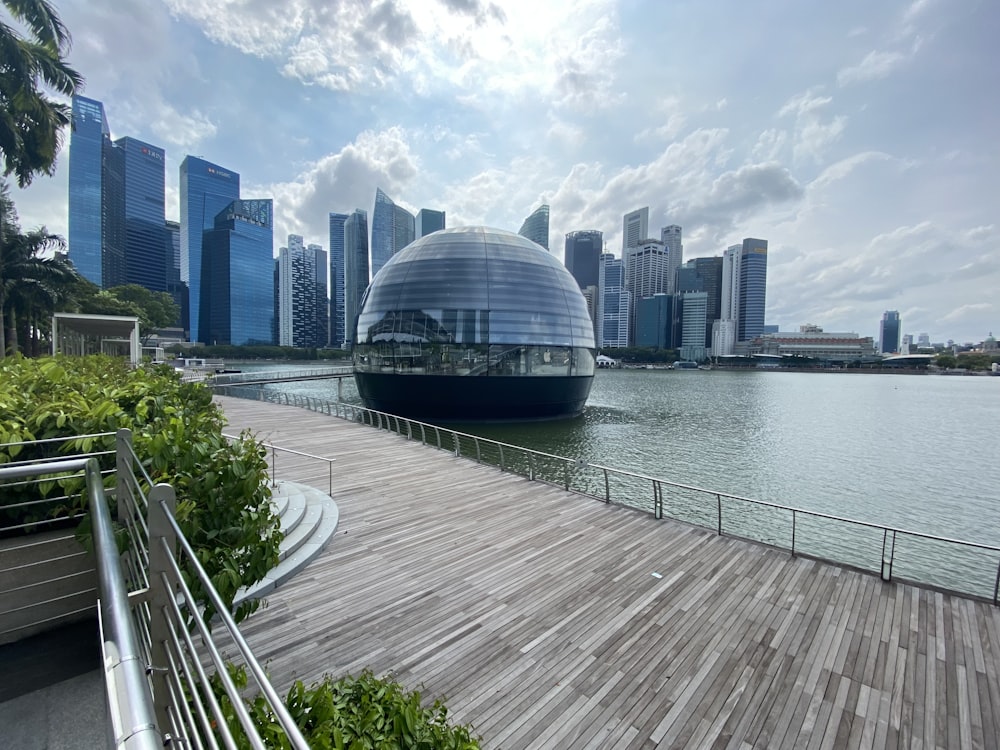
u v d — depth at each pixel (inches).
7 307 1406.3
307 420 1007.0
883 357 7770.7
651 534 409.7
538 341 1611.7
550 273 1750.7
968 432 1464.1
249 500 168.9
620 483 845.8
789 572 342.3
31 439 176.7
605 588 316.5
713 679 232.1
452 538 394.9
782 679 233.3
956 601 304.8
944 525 668.7
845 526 655.1
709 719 207.2
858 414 1913.1
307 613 277.7
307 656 238.8
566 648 252.2
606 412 1862.7
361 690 131.5
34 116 720.3
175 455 159.5
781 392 3132.4
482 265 1642.5
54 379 267.3
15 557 158.4
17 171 758.5
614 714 207.9
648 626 274.2
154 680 95.8
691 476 897.5
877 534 626.8
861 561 546.6
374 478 574.9
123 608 69.7
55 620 165.9
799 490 821.9
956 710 216.4
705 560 360.5
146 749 46.0
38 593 162.1
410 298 1632.6
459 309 1574.8
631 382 3924.7
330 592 302.8
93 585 173.2
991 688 230.5
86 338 1483.8
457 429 1413.6
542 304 1649.9
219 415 292.8
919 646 261.1
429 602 293.9
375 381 1685.5
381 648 247.0
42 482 155.9
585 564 351.3
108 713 53.7
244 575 159.3
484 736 193.3
